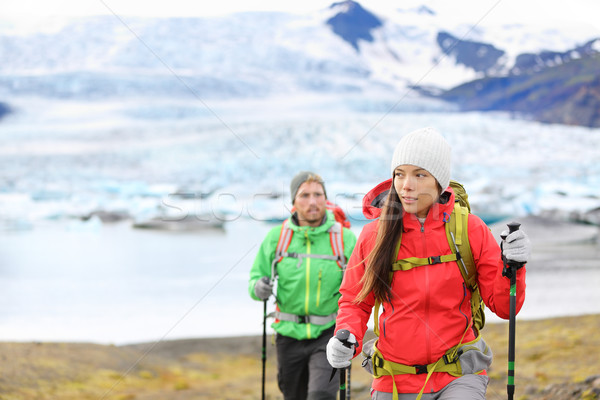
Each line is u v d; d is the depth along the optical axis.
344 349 2.42
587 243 20.73
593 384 5.09
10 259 22.30
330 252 3.92
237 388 7.06
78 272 19.83
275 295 4.00
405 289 2.46
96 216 33.00
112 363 8.30
